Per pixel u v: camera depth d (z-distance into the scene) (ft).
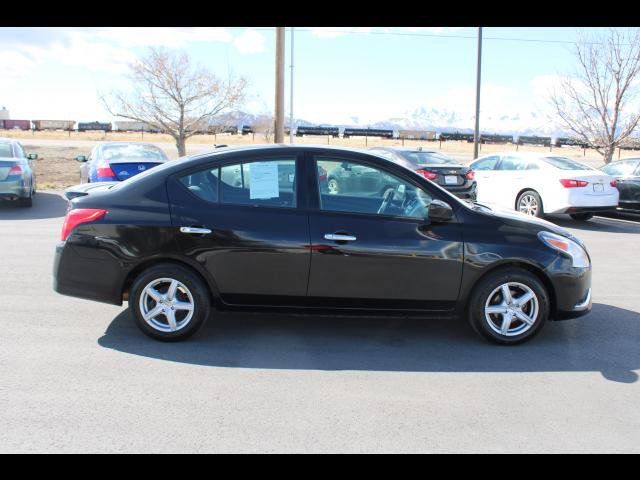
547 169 40.01
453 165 40.81
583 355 15.64
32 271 22.88
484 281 15.84
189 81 73.10
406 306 15.87
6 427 11.08
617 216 45.34
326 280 15.52
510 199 42.01
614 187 39.19
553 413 12.26
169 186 15.67
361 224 15.48
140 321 15.51
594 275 25.17
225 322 17.48
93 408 11.91
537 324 16.07
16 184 38.70
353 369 14.29
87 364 14.08
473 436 11.25
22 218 36.60
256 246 15.28
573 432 11.50
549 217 44.19
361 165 15.80
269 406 12.21
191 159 16.01
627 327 18.10
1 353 14.61
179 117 74.69
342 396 12.77
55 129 197.26
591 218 43.60
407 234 15.53
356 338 16.49
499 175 43.01
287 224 15.38
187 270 15.40
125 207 15.49
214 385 13.14
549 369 14.62
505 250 15.69
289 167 15.75
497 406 12.50
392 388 13.25
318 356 15.05
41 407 11.88
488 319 15.99
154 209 15.43
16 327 16.51
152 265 15.53
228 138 168.55
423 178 15.99
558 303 16.14
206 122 77.10
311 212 15.52
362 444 10.85
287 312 15.87
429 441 11.03
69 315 17.67
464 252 15.62
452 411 12.23
